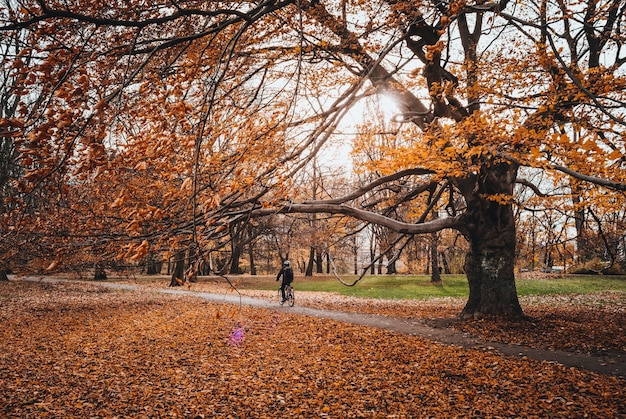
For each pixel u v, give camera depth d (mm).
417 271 42031
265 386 7551
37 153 2732
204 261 3332
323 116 5379
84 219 5184
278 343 10953
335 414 6238
